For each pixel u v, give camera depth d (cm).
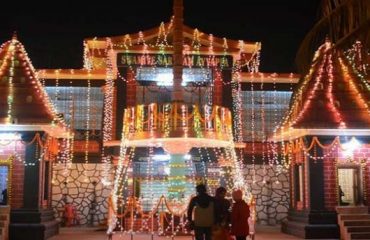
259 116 2706
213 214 1217
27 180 1878
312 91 2022
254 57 2819
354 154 1980
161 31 2489
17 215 1844
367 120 1944
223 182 2436
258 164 2638
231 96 2514
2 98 1920
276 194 2622
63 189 2595
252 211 1741
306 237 1898
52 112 1936
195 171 2450
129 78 2466
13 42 2081
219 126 1712
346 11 1333
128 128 1753
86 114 2692
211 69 2508
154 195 2409
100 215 2580
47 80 2695
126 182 2406
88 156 2620
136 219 2236
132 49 2425
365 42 1309
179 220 1995
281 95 2736
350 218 1897
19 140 1894
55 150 2194
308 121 1938
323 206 1936
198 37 2505
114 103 2488
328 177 1958
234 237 1338
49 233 1955
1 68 2009
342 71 2070
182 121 1669
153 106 1697
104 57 2636
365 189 1970
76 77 2695
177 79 1712
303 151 2042
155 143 1814
